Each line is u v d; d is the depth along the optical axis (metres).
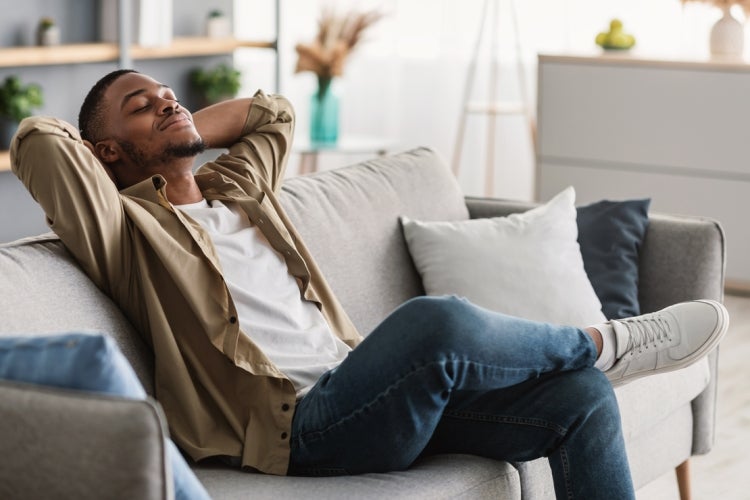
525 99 5.38
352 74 6.31
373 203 2.52
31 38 4.08
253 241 2.05
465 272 2.44
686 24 5.04
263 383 1.83
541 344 1.74
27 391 1.21
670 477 2.84
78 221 1.78
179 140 2.05
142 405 1.15
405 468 1.78
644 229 2.60
